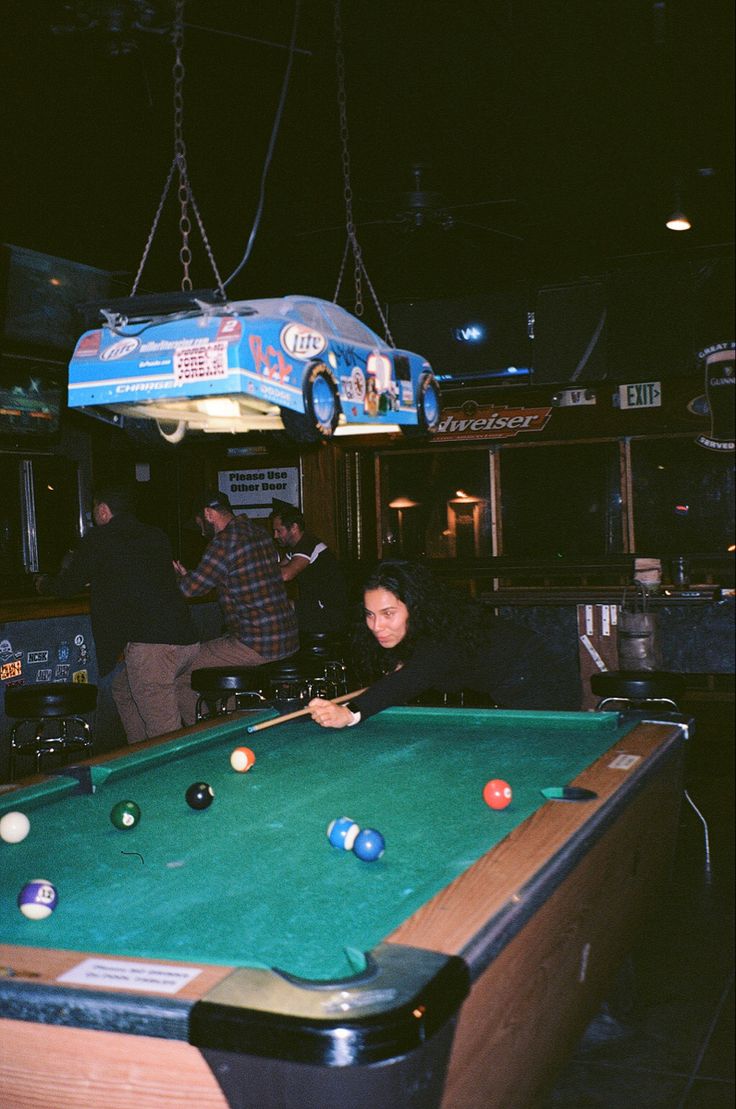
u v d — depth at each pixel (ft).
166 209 18.29
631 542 26.78
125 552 16.53
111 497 16.67
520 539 28.12
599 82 13.98
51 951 4.99
